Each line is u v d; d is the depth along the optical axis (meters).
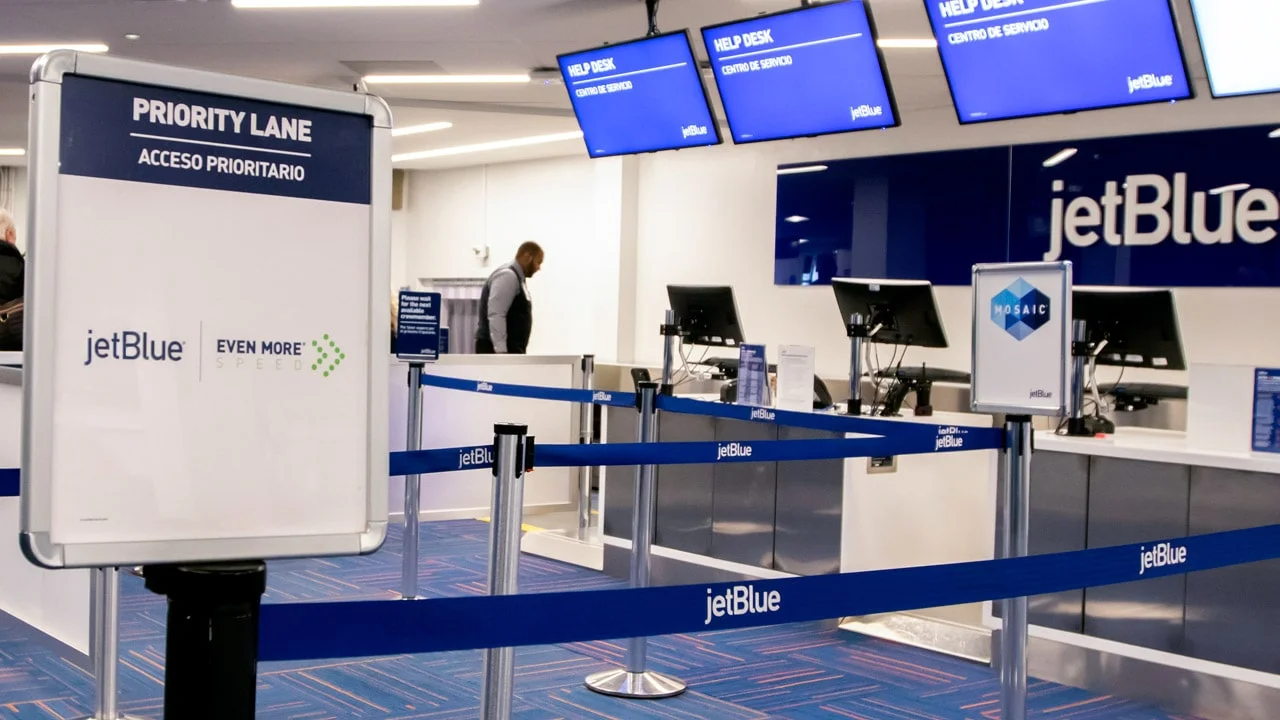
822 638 4.96
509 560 2.70
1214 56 4.45
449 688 4.10
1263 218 6.70
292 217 1.43
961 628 4.84
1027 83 4.77
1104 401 5.30
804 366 5.35
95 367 1.32
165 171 1.36
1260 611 3.94
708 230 9.45
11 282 4.95
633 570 3.99
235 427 1.39
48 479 1.29
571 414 7.64
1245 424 4.13
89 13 6.41
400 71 7.67
